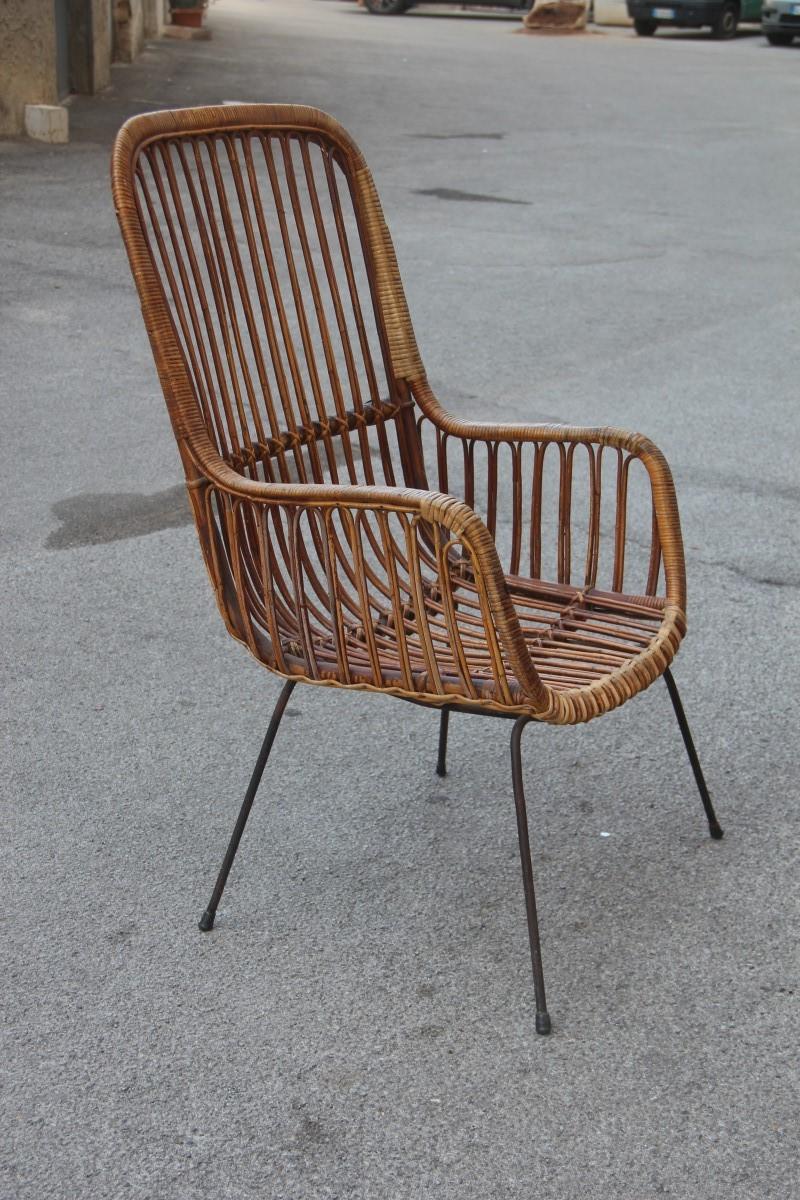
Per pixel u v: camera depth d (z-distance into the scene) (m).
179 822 2.75
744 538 4.12
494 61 16.88
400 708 3.19
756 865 2.66
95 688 3.22
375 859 2.65
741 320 6.45
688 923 2.49
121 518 4.12
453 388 5.34
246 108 2.51
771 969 2.38
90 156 9.20
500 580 2.03
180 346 2.33
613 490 4.47
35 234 7.21
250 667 3.35
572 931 2.46
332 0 27.17
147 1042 2.19
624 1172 1.97
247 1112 2.06
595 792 2.88
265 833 2.72
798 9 20.05
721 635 3.53
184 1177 1.95
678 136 11.79
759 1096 2.11
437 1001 2.29
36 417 4.86
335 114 11.79
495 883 2.59
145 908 2.50
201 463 2.30
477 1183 1.95
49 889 2.54
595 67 16.81
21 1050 2.17
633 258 7.51
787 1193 1.94
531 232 7.97
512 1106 2.08
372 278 2.75
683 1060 2.17
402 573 2.69
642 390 5.41
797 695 3.26
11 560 3.82
